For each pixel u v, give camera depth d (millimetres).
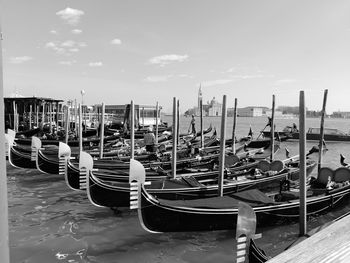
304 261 2076
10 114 31109
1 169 1255
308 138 35500
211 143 22859
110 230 8547
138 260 6875
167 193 9375
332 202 9258
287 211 8312
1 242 1276
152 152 16891
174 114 11141
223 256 7105
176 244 7691
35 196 12000
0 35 1237
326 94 12570
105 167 13336
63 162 13086
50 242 7719
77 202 11203
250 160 14672
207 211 7578
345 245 2307
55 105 34188
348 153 28062
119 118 38562
